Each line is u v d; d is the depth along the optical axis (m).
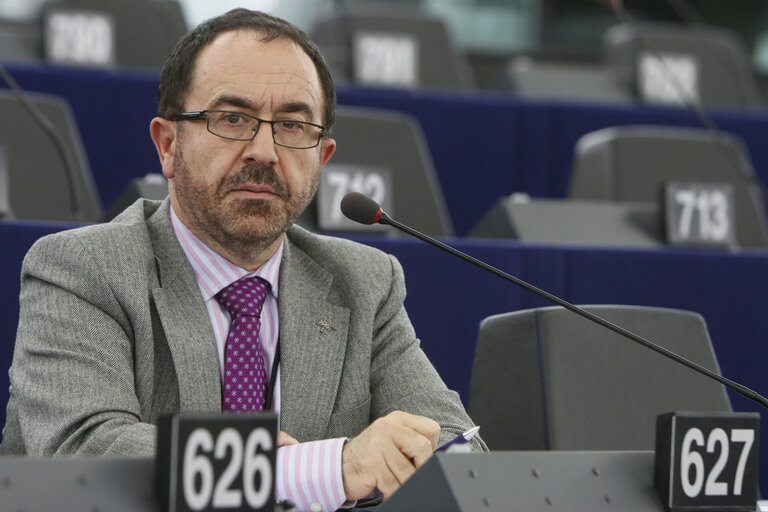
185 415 1.54
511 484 1.67
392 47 6.11
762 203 5.83
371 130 4.51
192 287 2.47
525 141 5.86
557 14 7.73
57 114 4.26
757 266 3.98
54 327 2.37
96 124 5.06
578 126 5.94
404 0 7.39
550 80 6.47
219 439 1.55
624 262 3.85
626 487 1.75
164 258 2.50
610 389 2.87
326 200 3.96
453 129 5.73
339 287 2.67
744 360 3.94
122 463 1.56
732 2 8.13
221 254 2.52
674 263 3.91
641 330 2.95
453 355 3.64
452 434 2.54
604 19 7.81
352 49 6.06
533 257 3.76
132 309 2.40
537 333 2.85
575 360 2.85
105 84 5.08
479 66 7.54
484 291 3.69
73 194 3.93
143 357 2.40
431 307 3.64
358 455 2.13
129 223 2.55
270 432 1.58
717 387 3.00
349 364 2.58
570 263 3.79
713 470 1.77
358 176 4.03
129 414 2.30
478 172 5.77
